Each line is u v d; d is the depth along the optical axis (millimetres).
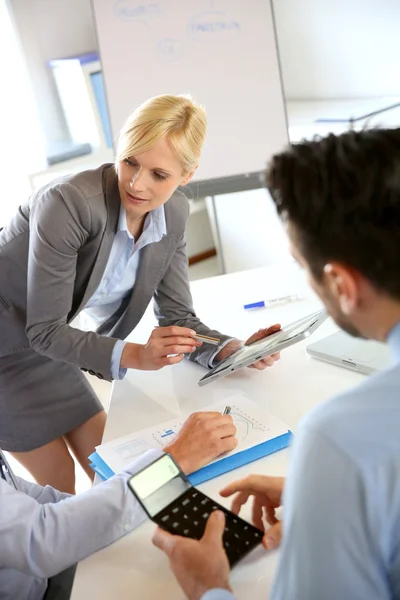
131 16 2465
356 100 3150
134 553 836
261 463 966
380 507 492
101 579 796
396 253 500
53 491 1143
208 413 1035
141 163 1220
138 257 1419
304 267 583
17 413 1640
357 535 497
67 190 1255
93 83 2791
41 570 848
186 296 1514
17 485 1100
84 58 2760
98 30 2461
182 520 769
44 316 1316
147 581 783
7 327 1521
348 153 520
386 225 500
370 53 3008
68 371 1679
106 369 1280
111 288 1466
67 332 1311
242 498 843
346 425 502
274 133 2619
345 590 508
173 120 1200
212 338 1263
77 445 1754
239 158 2621
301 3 3055
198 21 2510
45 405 1649
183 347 1230
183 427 1016
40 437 1665
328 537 501
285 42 3205
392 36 2904
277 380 1222
